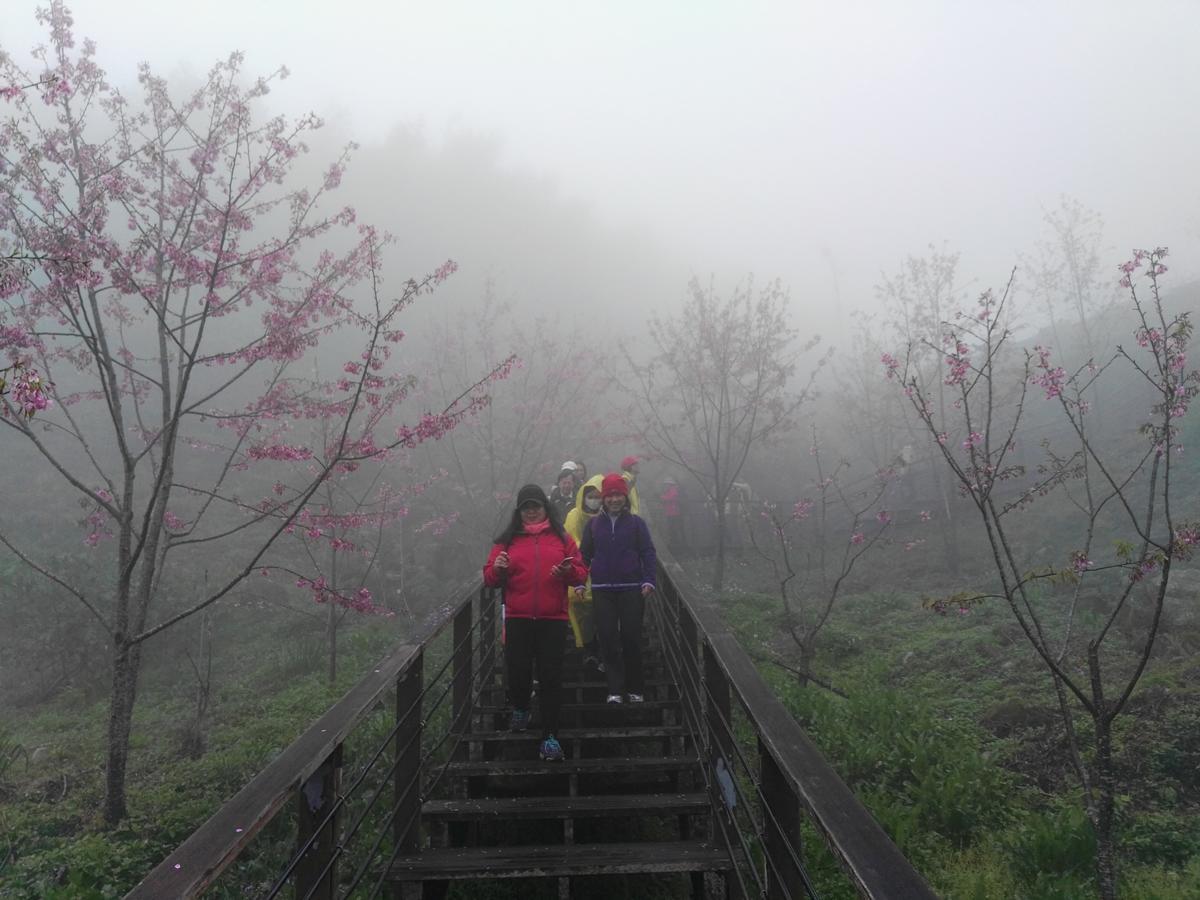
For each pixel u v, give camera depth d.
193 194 6.82
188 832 5.11
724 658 3.12
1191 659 6.37
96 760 6.84
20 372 3.33
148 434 7.52
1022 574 9.77
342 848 2.50
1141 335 4.27
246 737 6.98
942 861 4.26
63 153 6.37
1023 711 6.06
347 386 7.15
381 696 2.88
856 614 9.77
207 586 11.51
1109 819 3.73
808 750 2.11
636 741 5.11
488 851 3.35
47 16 6.57
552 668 4.25
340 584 12.03
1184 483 10.74
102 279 6.21
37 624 9.73
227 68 7.24
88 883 4.42
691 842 3.44
